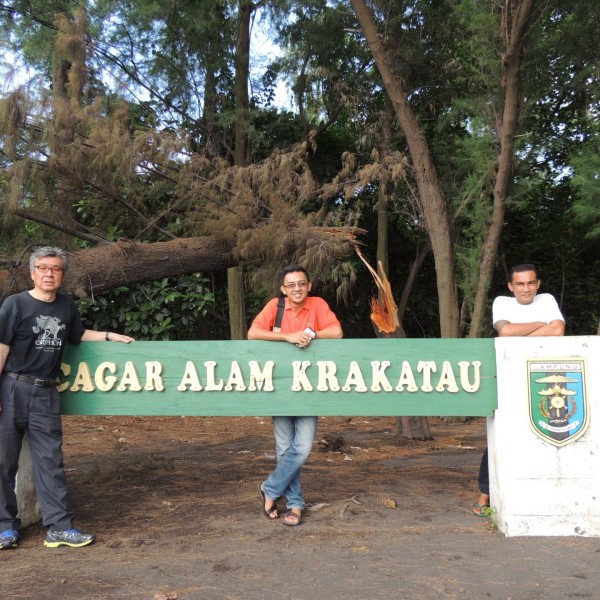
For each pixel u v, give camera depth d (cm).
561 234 1513
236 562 375
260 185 836
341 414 448
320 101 1350
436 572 355
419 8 1189
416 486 553
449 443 809
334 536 419
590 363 427
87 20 845
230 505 494
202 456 706
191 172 825
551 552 385
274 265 871
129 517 468
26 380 412
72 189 790
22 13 1103
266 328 461
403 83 1019
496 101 1017
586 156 924
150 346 459
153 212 995
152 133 776
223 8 1257
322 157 1432
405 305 1480
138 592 334
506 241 1548
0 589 341
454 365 447
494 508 444
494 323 465
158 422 984
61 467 421
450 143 1253
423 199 1000
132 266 838
